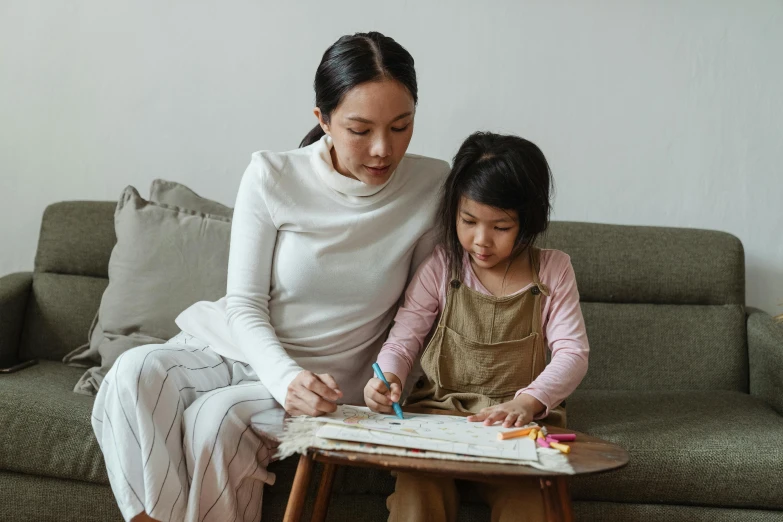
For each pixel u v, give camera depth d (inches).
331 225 60.3
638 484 59.9
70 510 61.2
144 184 90.8
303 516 60.6
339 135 55.7
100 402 55.6
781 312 89.2
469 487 59.5
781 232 89.1
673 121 88.7
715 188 89.0
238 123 90.2
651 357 80.0
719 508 60.9
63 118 90.7
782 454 60.1
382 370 58.2
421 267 62.8
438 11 88.6
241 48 89.7
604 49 88.5
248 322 59.1
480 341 59.7
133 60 90.2
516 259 61.4
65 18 90.2
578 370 57.2
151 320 75.0
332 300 61.9
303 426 49.1
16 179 91.2
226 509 53.7
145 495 52.9
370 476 60.6
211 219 78.5
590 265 81.3
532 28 88.6
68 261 83.8
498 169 55.7
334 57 55.0
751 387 79.4
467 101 89.2
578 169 89.3
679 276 81.3
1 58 90.5
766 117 88.4
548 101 88.9
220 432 53.5
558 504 49.7
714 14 88.1
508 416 51.9
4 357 80.0
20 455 60.7
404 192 62.1
